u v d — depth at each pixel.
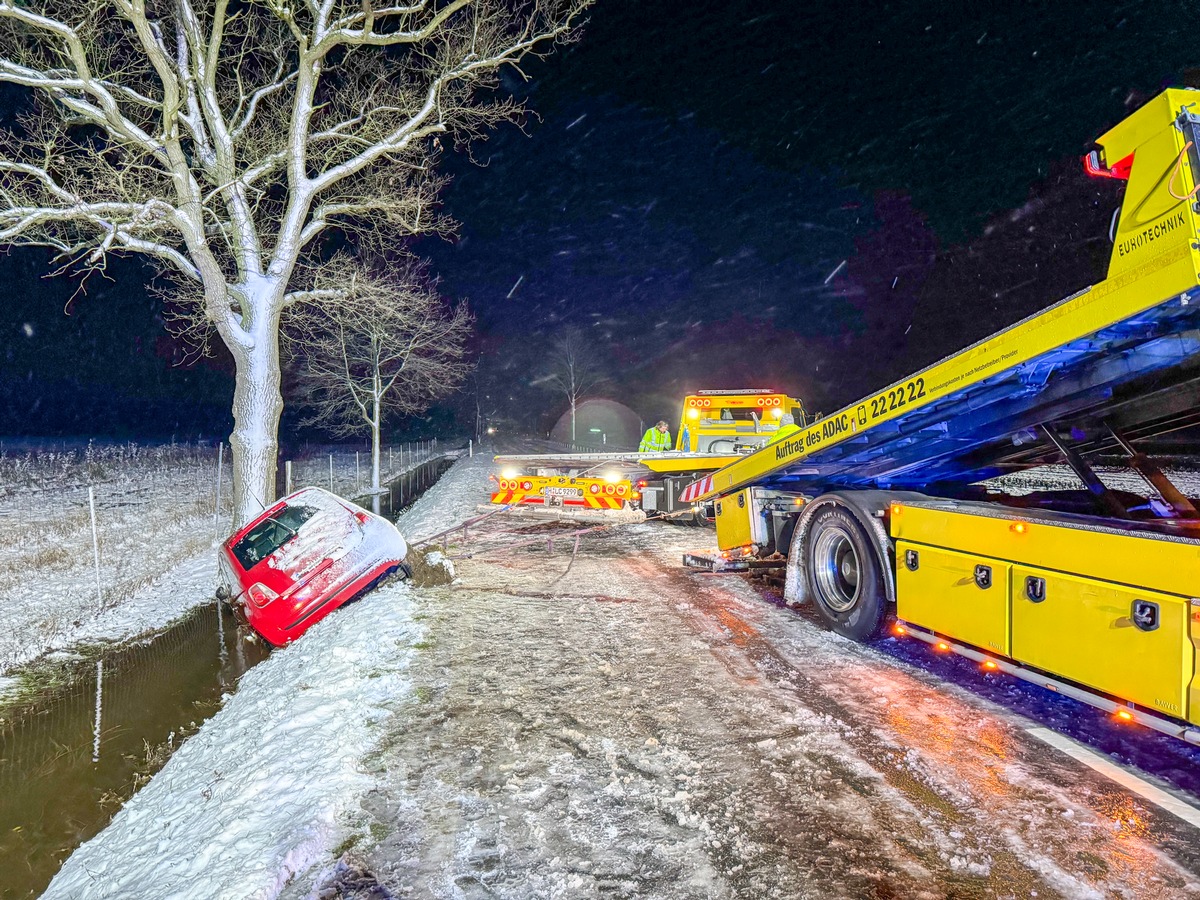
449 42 14.09
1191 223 3.57
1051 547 4.31
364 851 3.42
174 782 4.95
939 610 5.26
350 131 15.05
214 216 13.07
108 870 3.93
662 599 8.04
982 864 3.21
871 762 4.17
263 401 13.12
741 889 3.08
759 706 4.98
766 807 3.71
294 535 8.38
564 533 12.96
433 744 4.51
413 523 15.65
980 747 4.35
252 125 15.16
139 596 10.66
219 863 3.43
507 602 7.96
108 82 12.26
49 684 7.39
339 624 7.51
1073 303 4.24
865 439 6.30
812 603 7.38
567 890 3.09
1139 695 3.74
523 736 4.59
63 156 12.07
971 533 4.96
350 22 12.76
